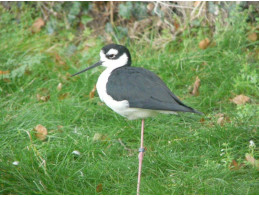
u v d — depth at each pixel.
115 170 8.26
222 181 7.69
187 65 11.71
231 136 8.96
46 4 14.21
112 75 8.32
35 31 13.86
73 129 9.56
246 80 11.02
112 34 13.72
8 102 10.59
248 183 7.68
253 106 10.02
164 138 9.42
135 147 9.16
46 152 8.59
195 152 8.75
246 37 12.52
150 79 8.07
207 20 12.90
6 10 14.39
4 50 12.38
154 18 13.50
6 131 9.30
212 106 10.58
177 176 8.09
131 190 7.75
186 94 11.01
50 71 11.98
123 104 8.02
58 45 13.41
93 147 8.84
